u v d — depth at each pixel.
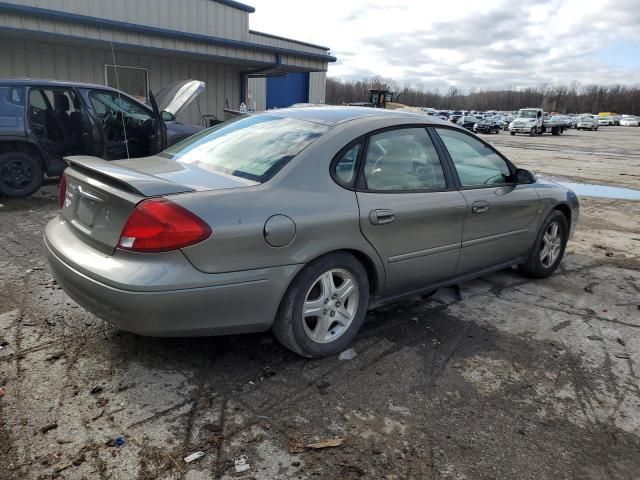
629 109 111.56
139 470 2.19
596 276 5.10
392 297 3.55
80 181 2.96
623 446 2.52
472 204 3.82
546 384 3.04
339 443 2.42
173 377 2.89
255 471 2.22
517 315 4.03
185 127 8.88
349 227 3.04
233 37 15.19
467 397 2.87
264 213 2.72
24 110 6.91
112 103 7.64
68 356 3.05
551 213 4.75
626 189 11.40
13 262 4.59
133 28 10.75
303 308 2.98
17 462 2.19
